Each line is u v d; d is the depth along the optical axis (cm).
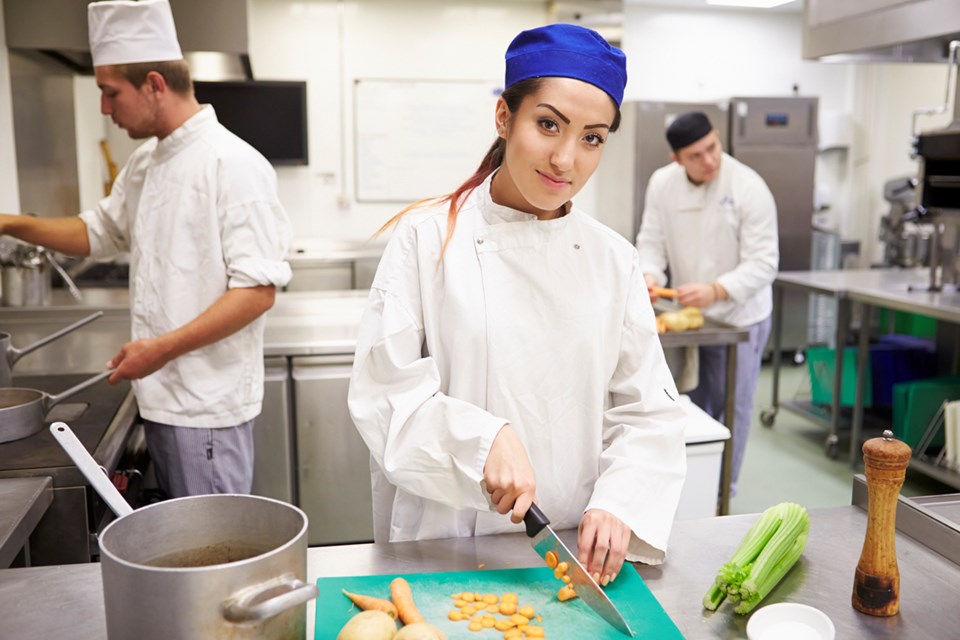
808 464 383
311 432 261
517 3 548
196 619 71
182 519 85
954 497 117
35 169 309
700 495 221
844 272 438
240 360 193
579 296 117
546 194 105
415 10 538
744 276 305
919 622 91
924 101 600
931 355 425
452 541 113
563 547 95
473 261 116
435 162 557
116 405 186
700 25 622
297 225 551
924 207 350
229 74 352
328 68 536
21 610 93
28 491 134
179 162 188
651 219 345
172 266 189
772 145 554
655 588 99
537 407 118
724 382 317
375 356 114
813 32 259
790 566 100
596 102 100
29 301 292
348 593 96
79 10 284
